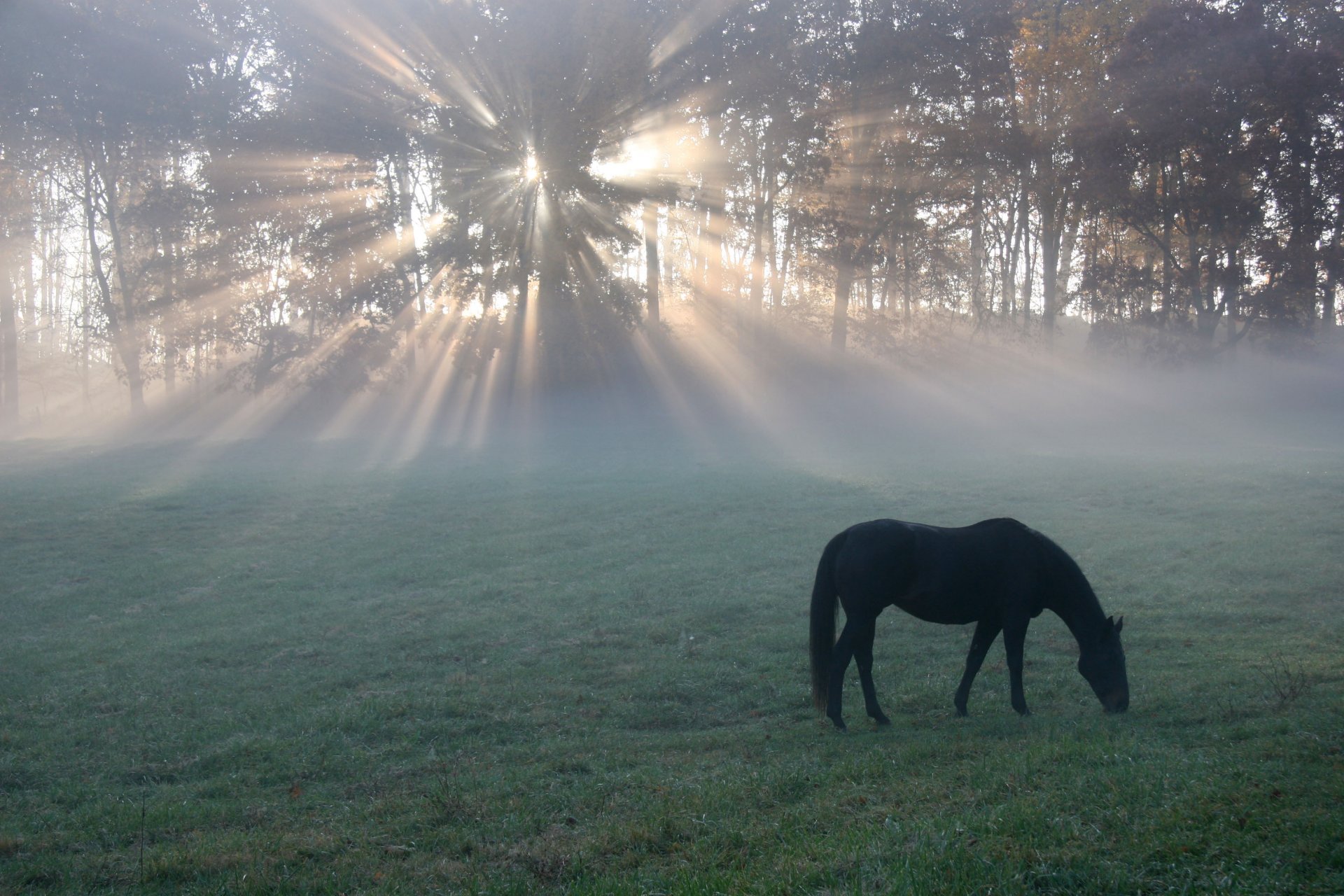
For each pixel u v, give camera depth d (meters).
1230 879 4.31
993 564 8.63
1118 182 44.31
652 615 13.18
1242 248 46.84
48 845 6.18
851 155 50.69
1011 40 49.25
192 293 48.06
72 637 12.78
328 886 5.31
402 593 15.02
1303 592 12.68
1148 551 15.74
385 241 48.56
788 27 46.31
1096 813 5.27
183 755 8.30
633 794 6.65
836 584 8.72
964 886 4.45
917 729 8.31
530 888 5.15
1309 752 6.08
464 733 8.85
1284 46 42.91
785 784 6.53
